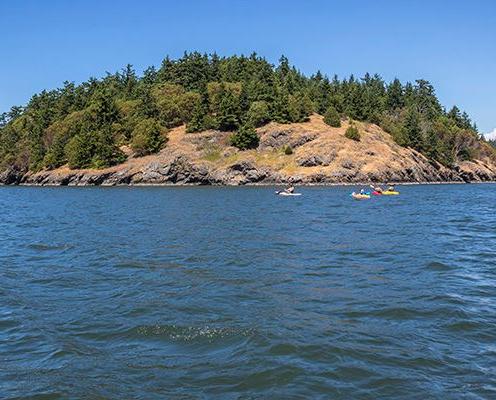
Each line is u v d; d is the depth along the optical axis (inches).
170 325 440.8
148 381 327.0
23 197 2876.5
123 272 681.0
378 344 390.9
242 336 408.8
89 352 381.7
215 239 999.0
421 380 325.7
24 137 6402.6
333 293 551.8
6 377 337.4
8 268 718.5
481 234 1083.9
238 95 5625.0
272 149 4712.1
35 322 458.9
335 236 1040.8
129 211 1744.6
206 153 4749.0
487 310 485.4
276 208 1834.4
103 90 6540.4
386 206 1942.7
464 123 7194.9
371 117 5812.0
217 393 308.7
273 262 743.1
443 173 5285.4
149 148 4857.3
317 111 5743.1
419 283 601.9
